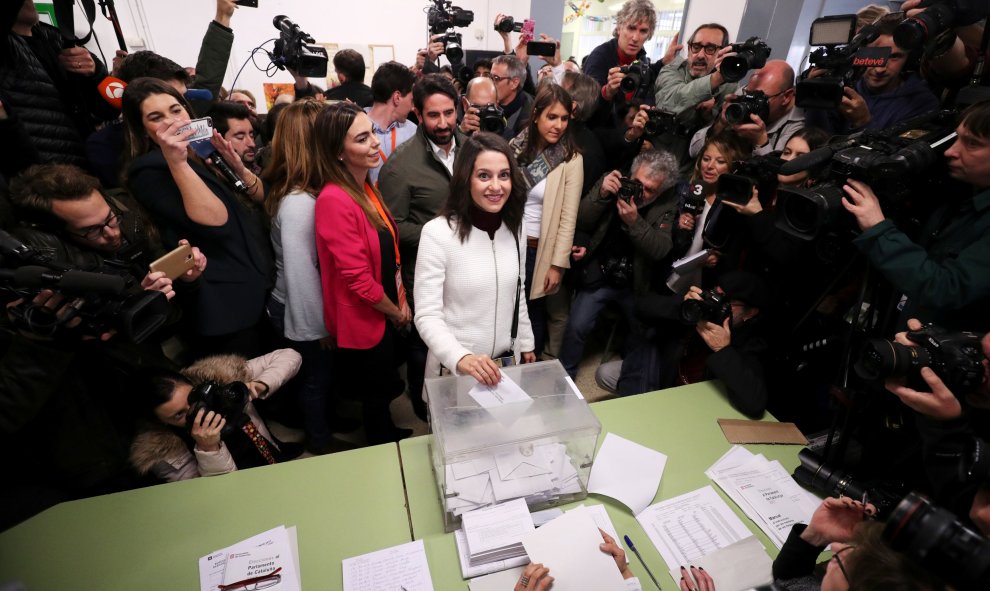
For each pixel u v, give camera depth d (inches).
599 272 93.7
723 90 94.3
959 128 41.9
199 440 49.8
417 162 76.0
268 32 177.9
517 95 116.9
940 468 36.1
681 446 53.3
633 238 82.4
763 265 69.2
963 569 21.1
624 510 45.7
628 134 90.1
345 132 56.1
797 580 36.8
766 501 46.5
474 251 55.2
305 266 62.7
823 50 64.2
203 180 61.5
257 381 66.5
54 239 48.9
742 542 42.4
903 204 48.7
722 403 60.1
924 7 57.9
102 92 75.4
